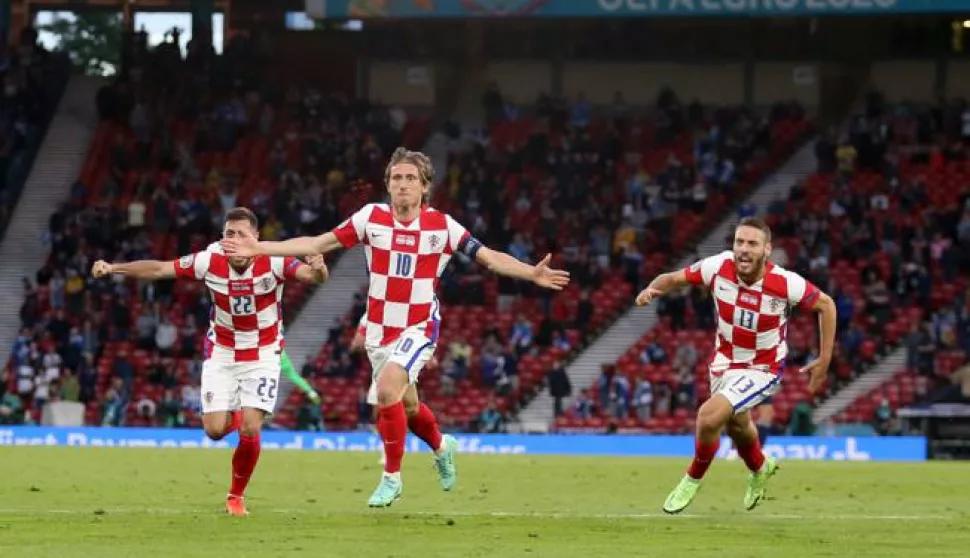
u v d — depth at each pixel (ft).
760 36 506.48
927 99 502.38
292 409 411.34
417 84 513.86
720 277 151.74
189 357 420.77
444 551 114.32
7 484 191.42
